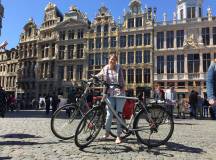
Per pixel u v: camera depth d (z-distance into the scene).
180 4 49.03
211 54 43.69
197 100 22.83
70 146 7.47
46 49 58.88
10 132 10.27
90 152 6.78
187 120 19.52
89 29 53.28
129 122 7.63
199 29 44.84
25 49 62.69
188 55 45.19
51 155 6.43
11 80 65.81
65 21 56.00
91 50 52.62
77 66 54.12
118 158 6.23
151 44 47.59
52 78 56.66
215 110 5.34
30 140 8.41
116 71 7.99
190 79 44.44
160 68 46.84
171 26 46.53
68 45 55.56
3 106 9.75
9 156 6.29
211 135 10.43
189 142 8.55
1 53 69.12
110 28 51.22
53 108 24.69
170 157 6.43
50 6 59.62
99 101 7.80
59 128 8.10
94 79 7.81
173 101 18.92
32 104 49.81
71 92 14.69
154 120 7.51
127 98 7.66
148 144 7.46
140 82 48.03
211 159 6.32
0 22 35.31
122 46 50.06
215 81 5.29
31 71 60.44
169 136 7.55
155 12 48.41
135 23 49.31
